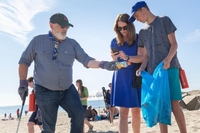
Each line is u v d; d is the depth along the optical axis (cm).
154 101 341
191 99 1295
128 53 414
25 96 339
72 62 352
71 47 351
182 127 366
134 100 404
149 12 384
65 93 340
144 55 401
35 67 342
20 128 1475
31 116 542
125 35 411
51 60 334
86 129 877
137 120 420
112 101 421
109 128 849
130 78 407
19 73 341
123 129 406
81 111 333
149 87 354
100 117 1362
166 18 374
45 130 331
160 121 340
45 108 331
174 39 368
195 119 744
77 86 803
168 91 348
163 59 371
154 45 377
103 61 332
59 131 937
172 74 365
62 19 335
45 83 331
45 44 338
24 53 342
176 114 369
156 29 376
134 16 385
